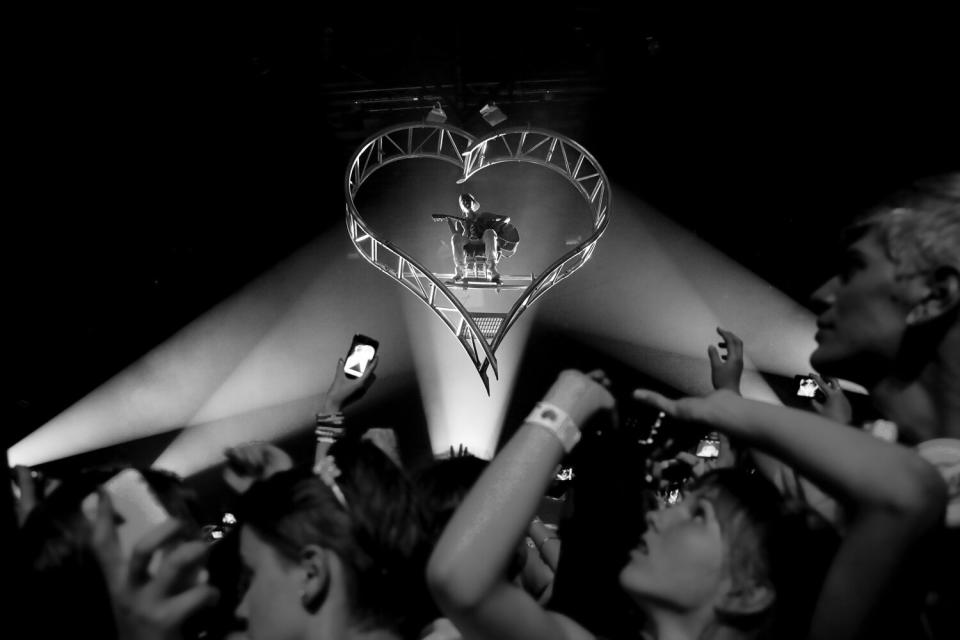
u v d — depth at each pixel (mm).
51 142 8062
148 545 1358
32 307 9016
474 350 6223
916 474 1049
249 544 1531
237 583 1631
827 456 1094
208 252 11266
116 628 1357
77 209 9016
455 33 8719
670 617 1374
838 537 1379
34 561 1416
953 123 6754
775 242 10531
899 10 6707
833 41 7578
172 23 7832
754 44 8219
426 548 1553
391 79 9289
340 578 1449
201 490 12359
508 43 8953
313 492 1540
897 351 1246
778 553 1312
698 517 1389
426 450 13688
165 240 10547
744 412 1182
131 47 7895
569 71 9156
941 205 1219
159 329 11273
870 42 7246
